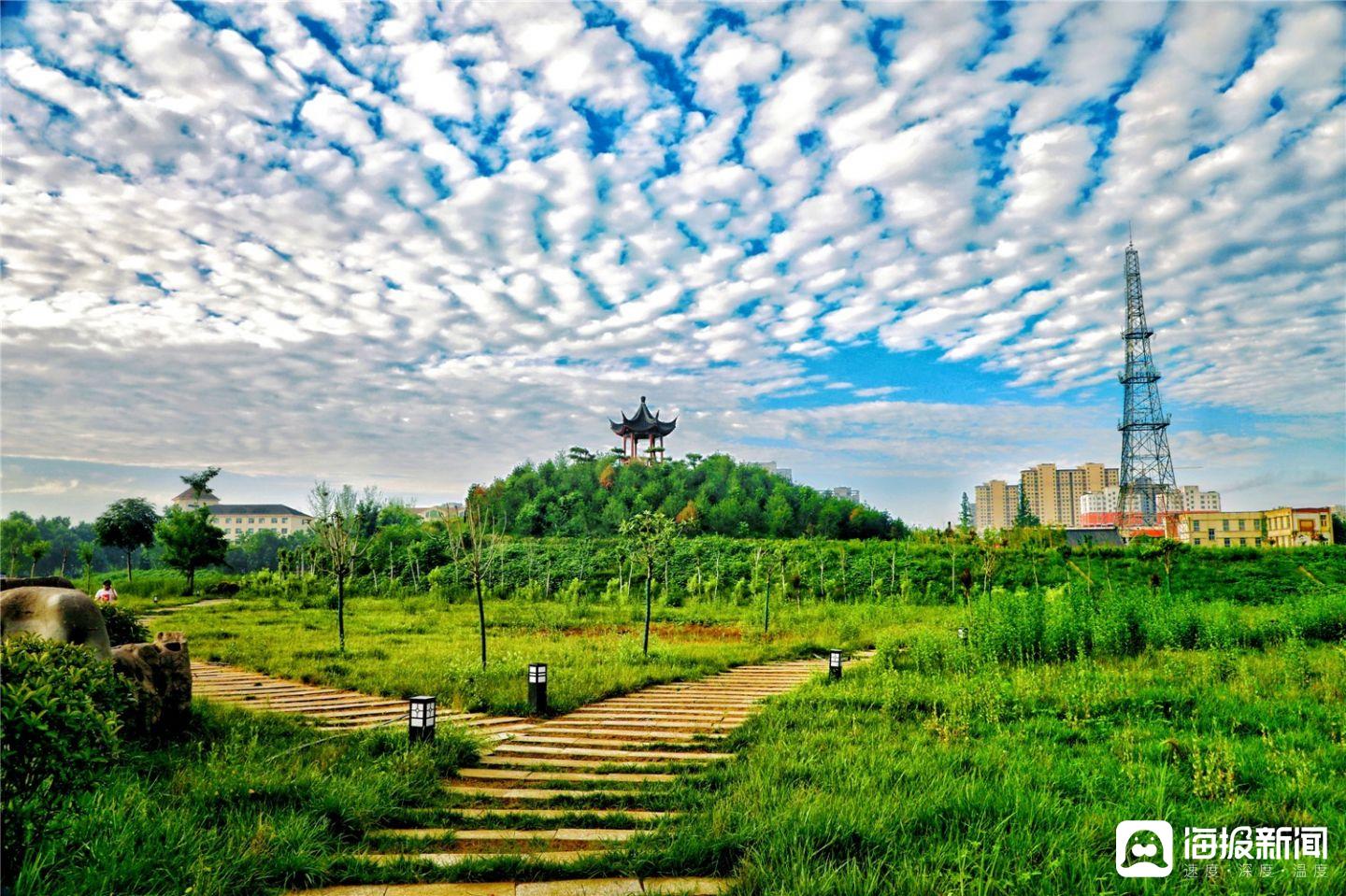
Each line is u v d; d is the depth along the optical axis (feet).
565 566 111.14
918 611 75.82
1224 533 196.34
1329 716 23.81
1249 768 18.90
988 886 12.12
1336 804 16.75
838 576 102.22
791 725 26.05
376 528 134.41
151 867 13.07
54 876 12.37
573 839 15.71
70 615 21.70
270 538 288.10
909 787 17.11
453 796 18.88
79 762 12.92
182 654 24.30
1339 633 41.55
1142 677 30.89
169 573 161.48
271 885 13.47
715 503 179.93
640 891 13.08
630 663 44.42
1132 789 17.30
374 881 13.64
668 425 217.56
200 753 20.71
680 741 25.32
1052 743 22.04
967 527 129.18
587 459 218.38
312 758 21.20
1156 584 82.07
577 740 25.63
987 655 37.47
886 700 28.86
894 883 12.42
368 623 70.03
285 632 61.52
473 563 61.52
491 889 13.32
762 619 74.02
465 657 43.83
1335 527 186.39
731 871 13.78
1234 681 29.78
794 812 15.16
